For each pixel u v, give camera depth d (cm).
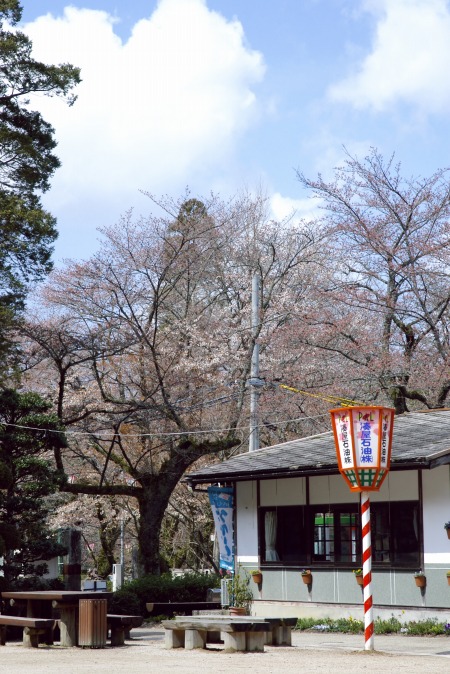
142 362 2545
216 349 2627
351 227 2486
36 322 2684
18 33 2055
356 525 1673
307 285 2833
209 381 2575
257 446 2153
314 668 1053
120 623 1439
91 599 1406
